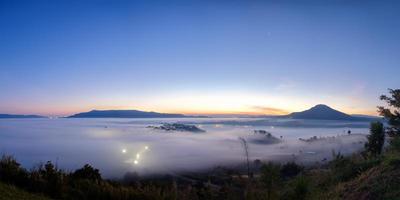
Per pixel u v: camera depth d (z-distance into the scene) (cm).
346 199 1179
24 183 1224
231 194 1047
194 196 1370
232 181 1095
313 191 1219
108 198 1354
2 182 1172
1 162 1277
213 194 1151
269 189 987
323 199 1227
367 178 1277
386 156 1466
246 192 1000
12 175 1227
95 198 1327
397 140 1557
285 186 1159
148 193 1445
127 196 1390
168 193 1469
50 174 1306
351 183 1306
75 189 1311
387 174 1222
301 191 1043
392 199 1043
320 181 1484
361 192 1175
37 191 1209
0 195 1038
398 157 1344
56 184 1246
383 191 1116
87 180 1417
